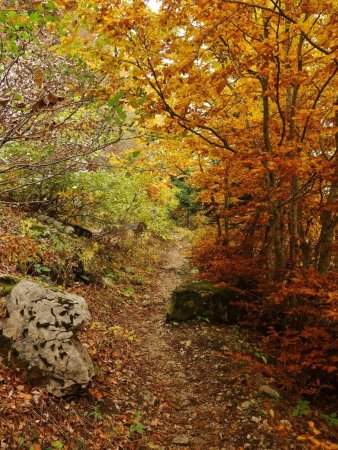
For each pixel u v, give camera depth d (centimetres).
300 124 625
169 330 777
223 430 472
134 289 1048
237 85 608
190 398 545
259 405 511
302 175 593
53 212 1027
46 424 374
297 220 672
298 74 484
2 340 432
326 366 483
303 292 510
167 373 616
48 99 214
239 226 1173
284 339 552
